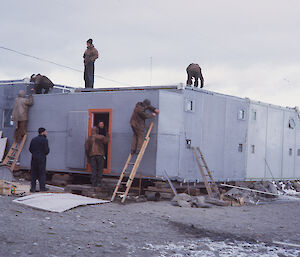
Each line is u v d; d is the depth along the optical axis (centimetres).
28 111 1491
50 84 1673
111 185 1215
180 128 1244
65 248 555
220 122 1409
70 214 826
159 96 1191
